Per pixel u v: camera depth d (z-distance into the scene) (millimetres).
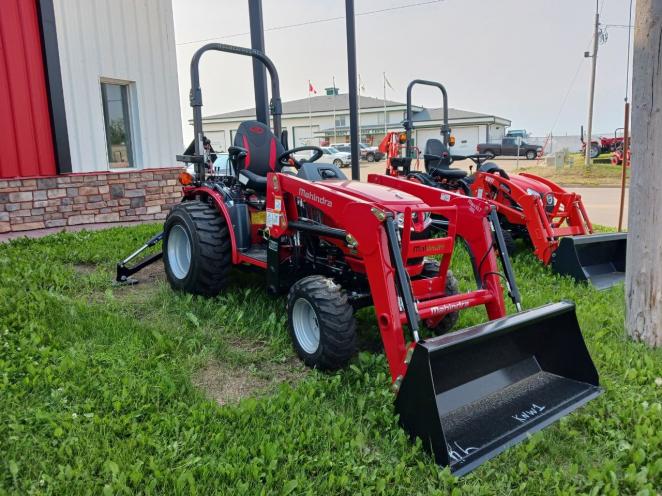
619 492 2270
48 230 7262
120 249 5906
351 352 3174
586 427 2748
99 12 7844
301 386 2988
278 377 3244
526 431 2576
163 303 4258
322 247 3760
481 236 3389
